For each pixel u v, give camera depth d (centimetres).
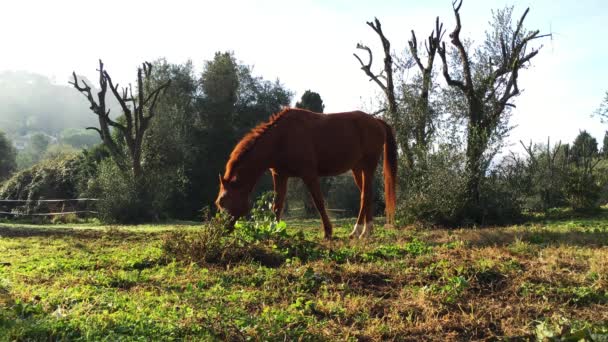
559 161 2270
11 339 416
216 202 932
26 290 560
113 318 466
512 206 1577
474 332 472
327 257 763
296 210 3200
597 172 2098
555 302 538
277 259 768
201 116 3509
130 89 2569
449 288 571
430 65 1769
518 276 621
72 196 2902
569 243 862
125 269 727
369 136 1092
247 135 955
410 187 1544
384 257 782
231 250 764
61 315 470
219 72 3528
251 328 450
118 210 2169
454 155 1508
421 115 1698
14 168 5078
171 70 3362
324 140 1002
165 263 754
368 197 1097
